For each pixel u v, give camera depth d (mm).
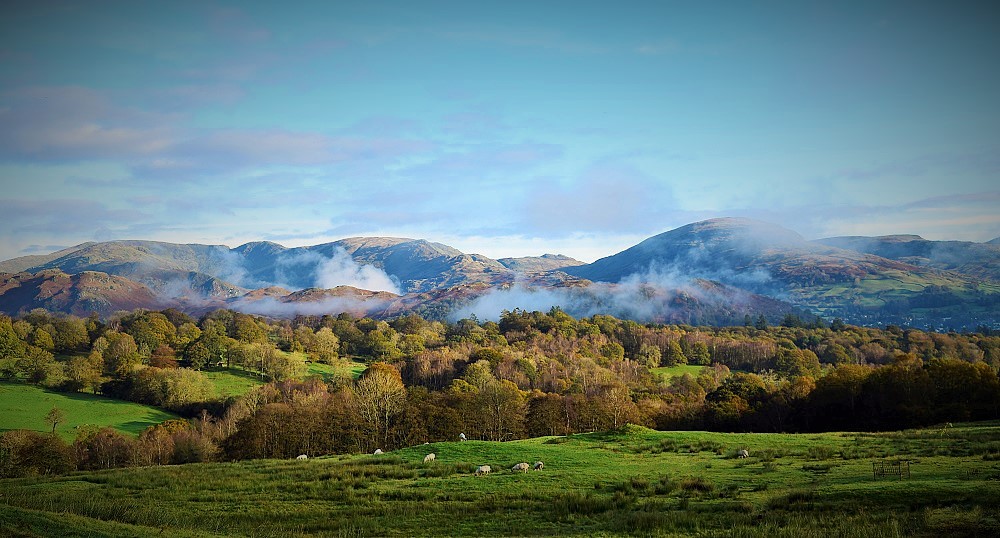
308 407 94875
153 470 48906
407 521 31328
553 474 41188
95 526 26250
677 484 35969
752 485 35375
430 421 91125
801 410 105375
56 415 112062
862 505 28516
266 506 35250
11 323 198000
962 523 24344
